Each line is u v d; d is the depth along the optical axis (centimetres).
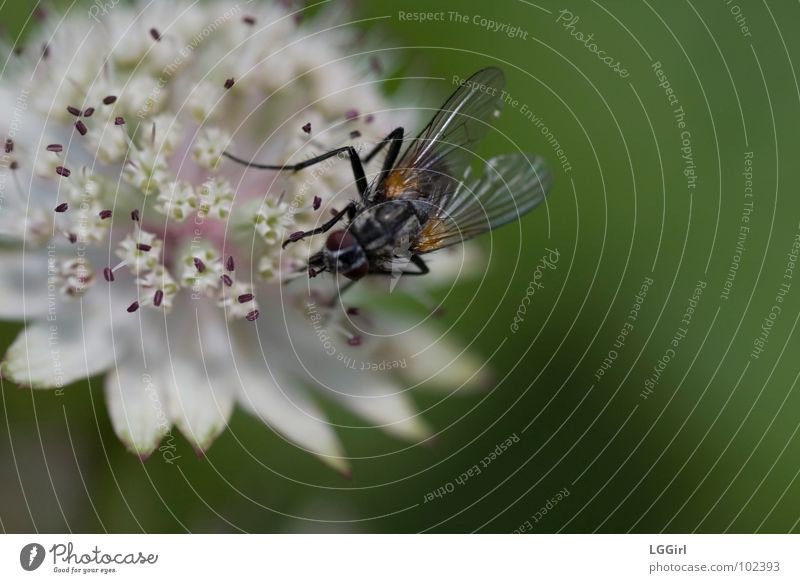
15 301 10
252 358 10
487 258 12
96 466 11
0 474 10
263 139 10
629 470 12
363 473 11
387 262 10
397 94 11
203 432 10
